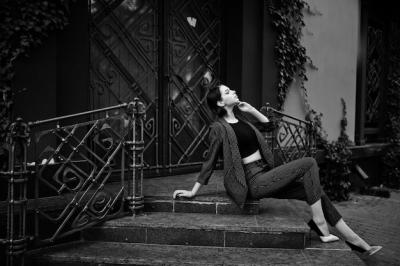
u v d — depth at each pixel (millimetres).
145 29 5469
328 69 7836
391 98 10344
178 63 5824
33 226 3510
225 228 3645
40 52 4082
